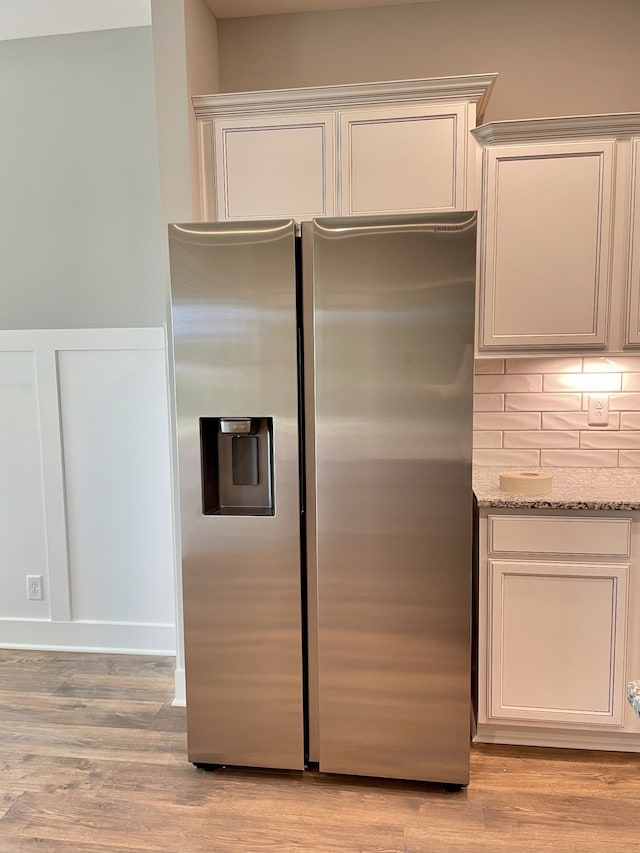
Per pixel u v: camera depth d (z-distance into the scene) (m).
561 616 1.96
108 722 2.25
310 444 1.83
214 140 2.19
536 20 2.33
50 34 2.60
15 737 2.16
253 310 1.78
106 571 2.81
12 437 2.79
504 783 1.89
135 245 2.67
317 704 1.91
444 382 1.73
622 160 2.04
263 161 2.18
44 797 1.85
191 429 1.85
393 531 1.79
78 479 2.78
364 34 2.41
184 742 2.13
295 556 1.84
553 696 1.99
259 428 1.88
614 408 2.38
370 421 1.76
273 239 1.75
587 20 2.30
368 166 2.13
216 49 2.46
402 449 1.76
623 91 2.31
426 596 1.80
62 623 2.86
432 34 2.38
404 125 2.11
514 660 1.99
